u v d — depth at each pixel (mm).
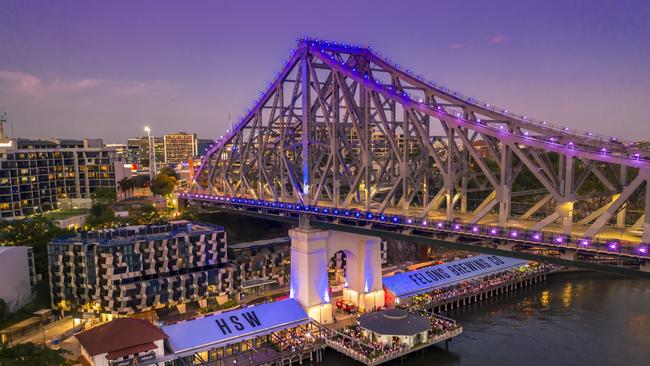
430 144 80562
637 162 56531
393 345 85500
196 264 107812
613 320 105125
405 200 85562
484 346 92188
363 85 93750
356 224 93625
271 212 123625
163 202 192375
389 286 110375
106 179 188250
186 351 77250
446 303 112562
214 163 155250
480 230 71562
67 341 84188
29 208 160875
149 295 98750
